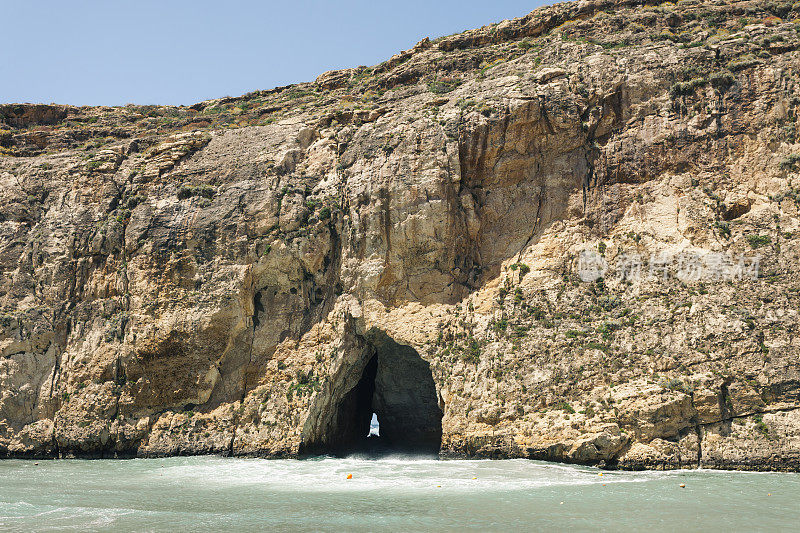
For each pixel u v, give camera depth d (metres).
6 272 46.41
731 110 38.00
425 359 39.09
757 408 31.56
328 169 45.22
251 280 43.06
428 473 32.56
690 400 32.16
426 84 48.69
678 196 37.75
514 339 37.31
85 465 38.28
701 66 39.38
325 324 41.72
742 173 37.00
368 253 41.66
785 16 42.41
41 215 48.03
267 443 39.53
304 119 48.97
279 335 42.44
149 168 48.16
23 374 43.41
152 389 42.16
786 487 27.12
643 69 40.28
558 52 44.78
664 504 24.48
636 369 34.12
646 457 31.55
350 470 34.59
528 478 30.06
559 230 39.41
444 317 39.75
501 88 43.22
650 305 35.75
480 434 35.66
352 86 54.06
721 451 31.17
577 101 40.75
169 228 44.72
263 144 47.41
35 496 28.03
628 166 39.22
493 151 41.03
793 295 33.34
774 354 32.06
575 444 32.69
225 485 30.55
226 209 44.47
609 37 44.47
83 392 42.59
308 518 23.27
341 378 41.06
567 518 22.67
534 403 35.22
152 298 43.38
